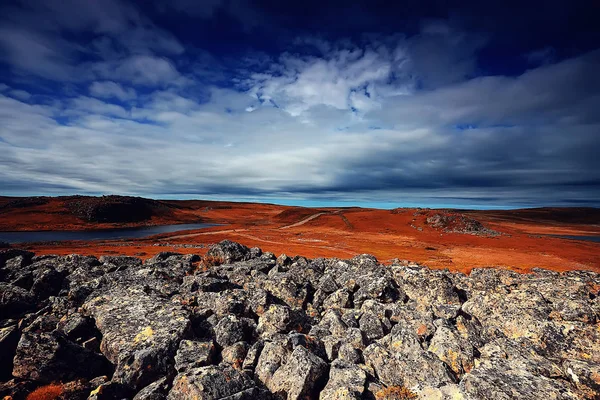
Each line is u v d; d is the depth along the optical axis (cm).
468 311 1905
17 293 1989
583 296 1953
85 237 11069
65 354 1287
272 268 3127
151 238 9800
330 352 1425
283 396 1147
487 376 1061
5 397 1116
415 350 1341
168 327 1503
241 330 1585
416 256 6394
